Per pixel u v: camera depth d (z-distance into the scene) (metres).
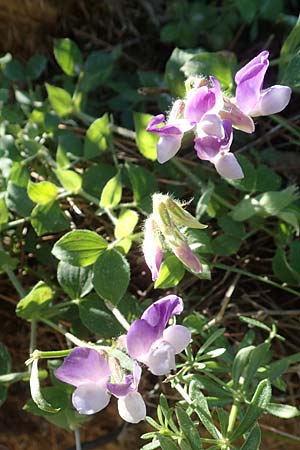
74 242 0.18
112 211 0.20
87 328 0.20
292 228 0.21
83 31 0.27
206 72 0.21
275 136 0.24
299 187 0.22
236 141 0.24
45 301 0.19
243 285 0.22
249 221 0.21
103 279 0.18
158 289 0.21
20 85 0.26
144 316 0.15
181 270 0.18
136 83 0.26
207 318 0.21
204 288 0.21
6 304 0.22
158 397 0.21
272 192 0.20
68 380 0.15
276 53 0.26
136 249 0.21
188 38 0.26
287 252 0.22
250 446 0.15
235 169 0.16
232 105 0.16
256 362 0.17
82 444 0.21
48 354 0.16
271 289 0.21
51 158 0.22
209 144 0.16
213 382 0.17
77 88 0.23
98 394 0.15
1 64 0.25
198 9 0.26
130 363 0.15
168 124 0.16
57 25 0.26
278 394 0.21
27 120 0.24
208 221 0.22
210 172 0.22
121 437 0.21
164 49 0.27
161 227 0.16
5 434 0.21
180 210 0.16
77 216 0.22
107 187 0.19
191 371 0.20
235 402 0.17
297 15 0.27
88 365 0.15
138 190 0.21
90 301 0.19
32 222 0.20
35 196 0.20
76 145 0.23
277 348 0.21
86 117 0.23
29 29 0.26
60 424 0.19
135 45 0.27
